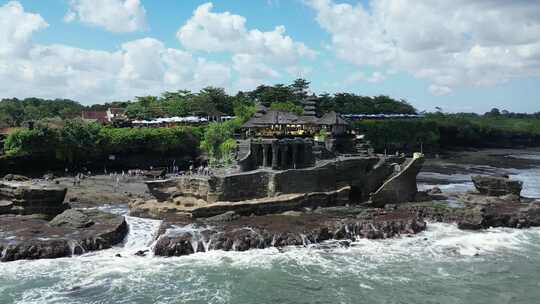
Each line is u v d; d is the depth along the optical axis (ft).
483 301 153.69
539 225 244.22
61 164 398.21
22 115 620.90
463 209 249.14
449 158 627.05
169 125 526.98
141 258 186.60
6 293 151.53
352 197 291.99
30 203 225.76
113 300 148.66
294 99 635.66
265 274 173.06
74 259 182.09
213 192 243.81
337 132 373.40
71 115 639.35
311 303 150.00
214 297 152.87
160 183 254.47
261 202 243.40
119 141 424.46
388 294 157.58
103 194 293.64
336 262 186.70
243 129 409.49
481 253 200.64
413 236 221.46
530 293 160.45
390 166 294.05
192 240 195.31
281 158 291.99
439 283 167.43
